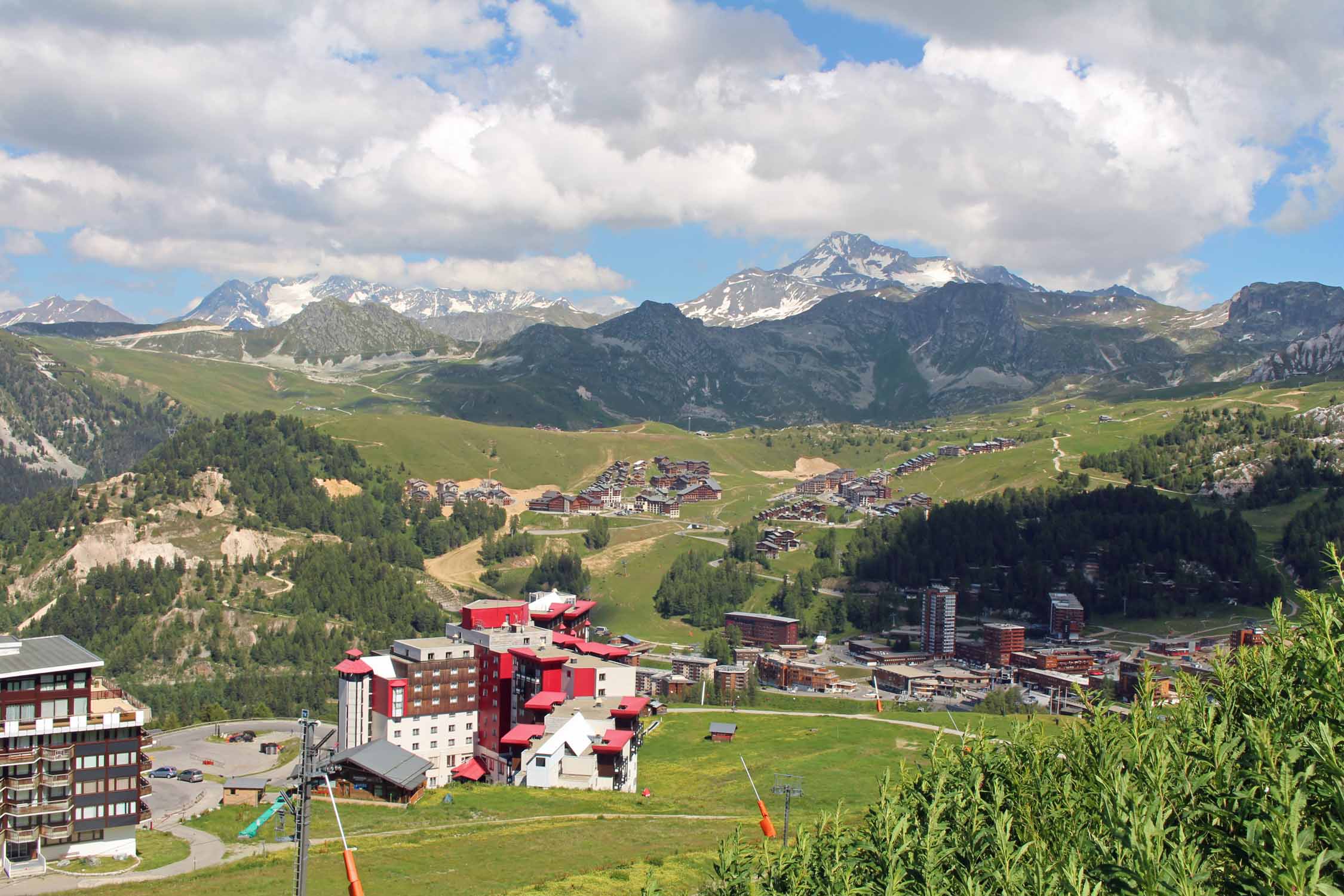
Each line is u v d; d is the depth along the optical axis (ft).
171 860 431.02
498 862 397.19
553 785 566.77
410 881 371.76
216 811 530.68
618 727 602.03
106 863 420.36
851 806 517.14
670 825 463.83
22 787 411.54
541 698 635.66
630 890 340.18
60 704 419.54
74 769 420.36
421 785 560.61
